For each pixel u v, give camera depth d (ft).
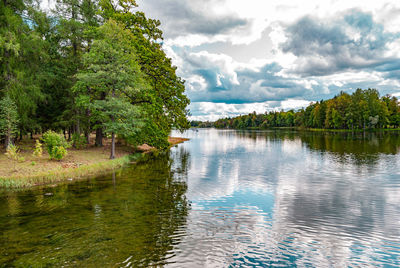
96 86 79.10
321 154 100.07
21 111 68.90
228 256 21.97
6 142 68.39
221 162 82.38
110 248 23.00
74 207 35.29
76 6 88.12
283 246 24.29
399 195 43.52
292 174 62.34
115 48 74.23
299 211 35.22
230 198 41.37
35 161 63.67
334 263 21.22
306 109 444.14
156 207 35.81
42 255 21.54
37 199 39.01
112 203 37.40
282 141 178.19
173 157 95.09
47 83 77.56
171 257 21.50
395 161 79.20
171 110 107.34
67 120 92.27
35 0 75.46
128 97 91.50
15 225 28.53
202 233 26.99
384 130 318.04
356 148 117.50
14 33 65.05
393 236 27.09
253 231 27.89
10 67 66.08
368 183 52.26
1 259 20.80
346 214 34.17
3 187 45.96
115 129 74.38
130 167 70.85
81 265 19.90
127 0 92.43
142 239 25.14
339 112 338.34
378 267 20.63
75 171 57.31
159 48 103.24
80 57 87.71
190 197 41.45
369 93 352.69
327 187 49.32
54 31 83.71
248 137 243.60
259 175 61.16
